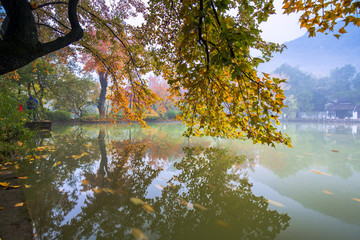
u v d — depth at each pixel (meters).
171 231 1.29
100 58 6.22
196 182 2.22
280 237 1.23
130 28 5.34
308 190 2.02
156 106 28.06
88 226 1.33
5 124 2.97
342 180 2.30
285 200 1.77
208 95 2.53
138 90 5.19
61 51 7.50
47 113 16.52
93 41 6.18
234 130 3.76
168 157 3.46
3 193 1.73
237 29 1.31
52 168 2.68
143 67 5.17
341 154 3.83
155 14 4.17
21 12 2.98
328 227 1.35
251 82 1.78
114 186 2.07
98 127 11.80
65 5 6.02
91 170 2.62
